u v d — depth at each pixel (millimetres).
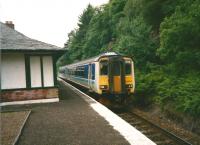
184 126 13875
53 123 11430
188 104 13242
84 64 24312
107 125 10859
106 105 19656
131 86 19078
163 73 19781
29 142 8961
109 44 41625
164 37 17547
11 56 16734
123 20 34031
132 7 29828
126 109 19125
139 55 24109
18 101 16781
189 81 15359
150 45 24344
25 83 16922
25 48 16281
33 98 17016
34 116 12961
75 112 13617
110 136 9359
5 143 8891
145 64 24125
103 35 47156
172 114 15242
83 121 11633
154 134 12414
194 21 16172
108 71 18766
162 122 15141
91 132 9914
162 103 16297
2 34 17672
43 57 17188
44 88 17172
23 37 18047
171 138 11484
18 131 10281
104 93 18891
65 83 36344
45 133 9969
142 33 25000
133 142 8648
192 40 16844
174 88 16047
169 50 17703
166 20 18344
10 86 16734
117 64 18766
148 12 24922
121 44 25562
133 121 15125
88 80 22094
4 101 16594
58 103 16672
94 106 15211
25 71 16891
